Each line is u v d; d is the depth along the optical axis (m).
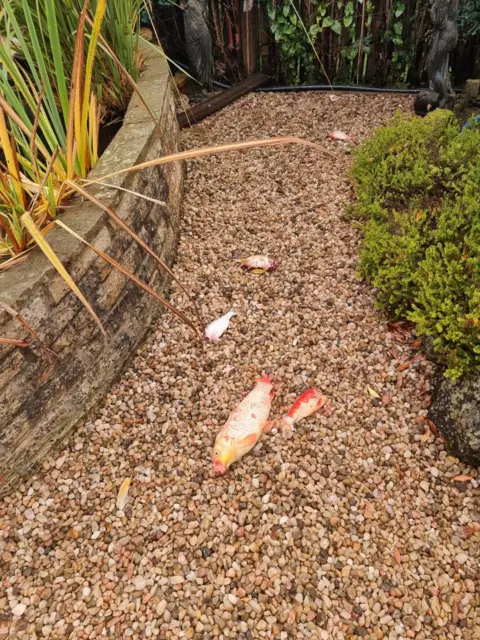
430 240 2.68
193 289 2.92
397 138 3.38
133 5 3.36
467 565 1.86
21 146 2.38
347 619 1.74
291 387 2.43
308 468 2.14
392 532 1.95
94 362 2.28
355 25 4.79
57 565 1.90
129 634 1.72
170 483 2.12
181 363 2.55
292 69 5.20
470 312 2.13
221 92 4.93
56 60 2.07
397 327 2.64
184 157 1.70
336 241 3.18
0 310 1.74
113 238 2.26
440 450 2.18
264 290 2.91
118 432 2.29
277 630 1.71
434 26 3.91
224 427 2.16
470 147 3.09
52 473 2.16
